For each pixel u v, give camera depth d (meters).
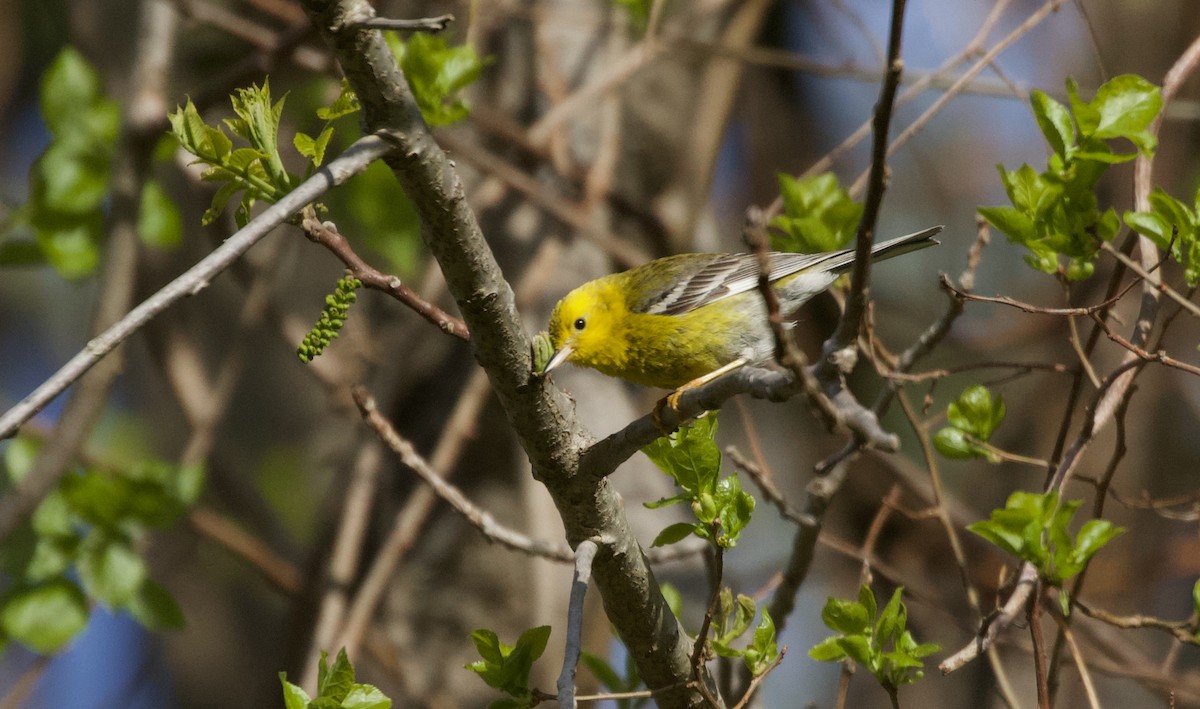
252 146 6.12
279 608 16.70
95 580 9.94
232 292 16.39
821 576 14.79
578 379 12.64
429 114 8.02
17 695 9.66
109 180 10.95
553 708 9.64
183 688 16.27
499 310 6.09
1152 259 7.86
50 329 18.56
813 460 16.06
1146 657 12.59
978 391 8.23
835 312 15.34
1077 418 13.91
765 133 17.23
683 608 11.35
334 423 16.38
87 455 10.65
